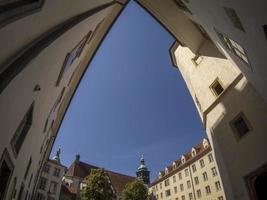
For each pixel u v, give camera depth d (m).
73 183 60.59
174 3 14.06
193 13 11.67
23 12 5.71
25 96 7.46
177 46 19.33
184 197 48.00
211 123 13.46
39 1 6.41
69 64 13.24
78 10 10.09
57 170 47.53
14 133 7.55
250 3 5.59
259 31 6.33
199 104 15.50
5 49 5.59
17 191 10.88
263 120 9.77
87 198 39.00
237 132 11.34
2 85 5.39
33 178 16.84
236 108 11.52
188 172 48.66
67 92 18.78
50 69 9.42
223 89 13.01
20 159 9.52
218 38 10.86
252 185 9.90
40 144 14.51
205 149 44.59
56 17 8.27
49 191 43.69
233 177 11.08
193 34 15.75
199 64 15.95
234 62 11.07
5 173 8.09
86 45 15.10
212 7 8.15
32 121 9.34
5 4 5.29
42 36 7.73
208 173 42.53
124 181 79.38
